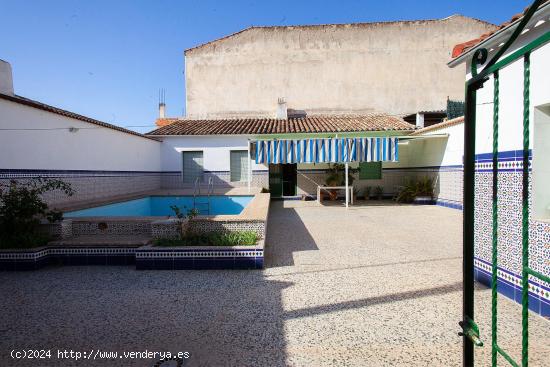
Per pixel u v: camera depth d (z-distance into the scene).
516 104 3.97
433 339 3.14
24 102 7.46
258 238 5.96
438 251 6.30
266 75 21.08
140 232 6.37
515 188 3.96
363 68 20.86
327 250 6.44
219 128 16.42
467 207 1.96
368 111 20.84
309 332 3.30
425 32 20.73
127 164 12.45
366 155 12.36
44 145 8.19
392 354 2.91
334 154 12.41
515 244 3.96
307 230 8.50
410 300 4.03
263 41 21.08
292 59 21.02
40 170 8.05
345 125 16.38
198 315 3.69
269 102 21.06
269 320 3.56
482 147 4.56
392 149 12.29
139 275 5.11
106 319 3.61
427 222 9.59
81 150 9.66
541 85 3.65
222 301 4.06
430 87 20.78
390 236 7.70
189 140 15.63
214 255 5.34
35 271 5.34
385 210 12.19
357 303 3.96
